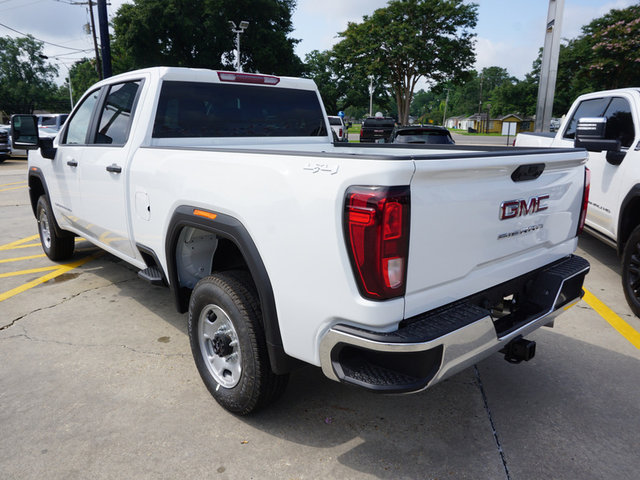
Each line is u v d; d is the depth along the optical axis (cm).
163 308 439
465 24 2678
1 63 8419
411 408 287
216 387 279
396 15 2719
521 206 241
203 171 260
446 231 204
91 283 506
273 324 229
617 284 505
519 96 8912
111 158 361
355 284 193
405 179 183
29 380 315
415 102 18775
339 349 202
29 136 457
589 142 494
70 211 464
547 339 379
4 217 873
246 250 235
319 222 198
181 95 352
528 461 242
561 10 1091
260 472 233
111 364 337
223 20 3675
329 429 266
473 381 317
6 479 228
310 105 432
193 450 249
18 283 506
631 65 2688
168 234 293
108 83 407
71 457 243
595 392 304
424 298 203
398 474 232
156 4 3469
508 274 248
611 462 241
